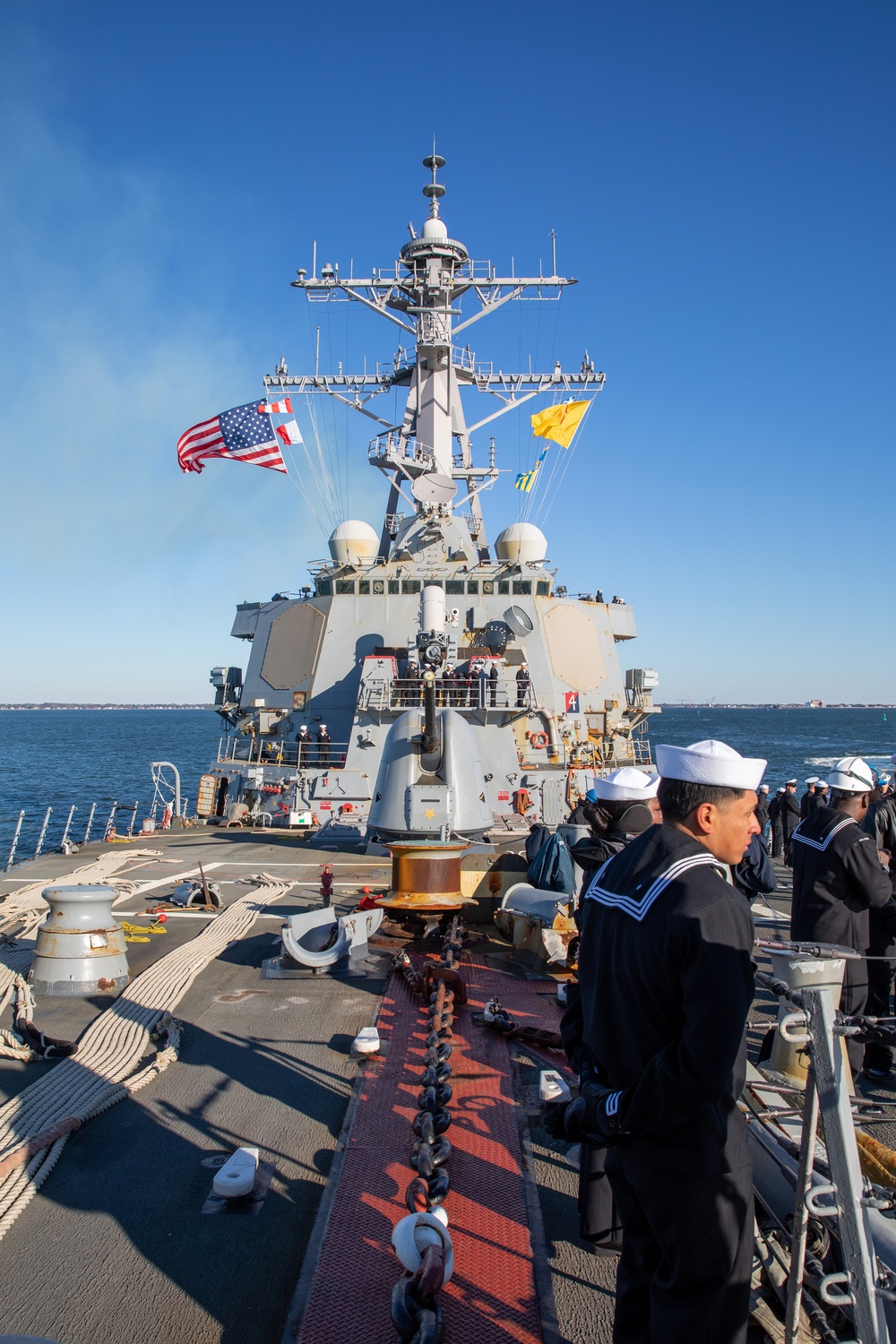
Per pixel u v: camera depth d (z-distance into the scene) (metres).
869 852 5.04
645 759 20.62
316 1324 2.88
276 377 20.70
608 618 19.67
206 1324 2.94
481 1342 2.81
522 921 7.47
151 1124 4.39
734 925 2.22
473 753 11.02
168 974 6.79
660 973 2.25
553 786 15.80
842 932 5.09
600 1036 2.42
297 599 18.81
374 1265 3.19
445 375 19.78
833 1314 2.67
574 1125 2.45
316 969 6.97
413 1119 4.36
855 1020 2.43
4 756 71.00
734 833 2.53
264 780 16.66
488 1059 5.17
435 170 19.75
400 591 18.02
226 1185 3.67
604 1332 2.86
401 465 19.41
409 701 15.59
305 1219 3.56
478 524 20.97
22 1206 3.59
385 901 7.80
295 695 17.69
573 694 17.73
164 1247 3.36
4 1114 4.35
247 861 12.66
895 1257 2.61
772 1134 3.25
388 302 20.42
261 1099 4.68
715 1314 2.26
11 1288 3.11
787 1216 3.01
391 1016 5.97
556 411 20.62
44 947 6.63
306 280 19.73
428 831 10.34
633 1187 2.40
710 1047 2.09
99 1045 5.36
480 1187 3.72
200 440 17.39
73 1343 2.84
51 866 12.40
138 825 31.33
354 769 15.77
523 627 16.89
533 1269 3.18
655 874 2.36
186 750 80.81
